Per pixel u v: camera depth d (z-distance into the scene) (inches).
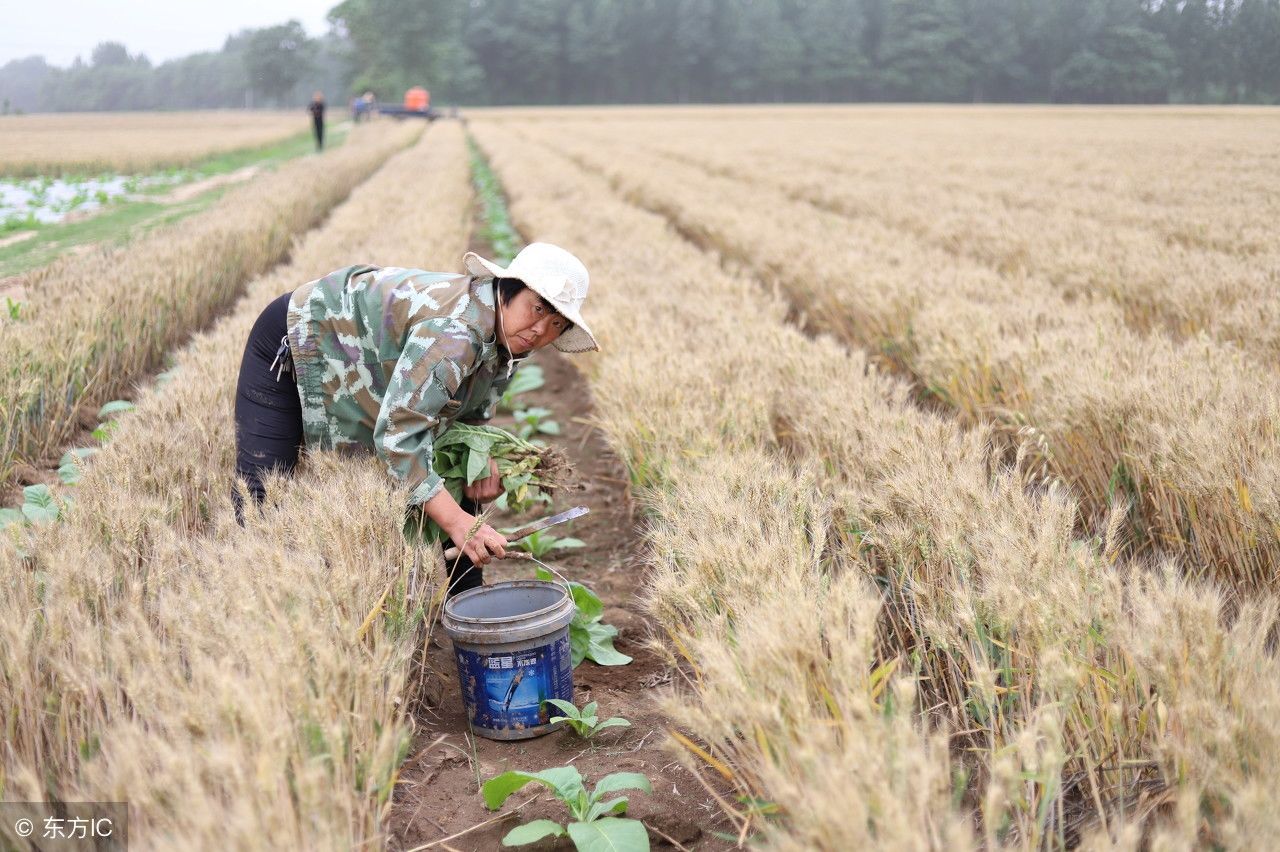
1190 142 1184.8
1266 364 235.9
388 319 136.6
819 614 106.7
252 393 150.2
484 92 4975.4
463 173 943.7
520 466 153.4
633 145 1408.7
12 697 100.4
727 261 501.0
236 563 115.3
